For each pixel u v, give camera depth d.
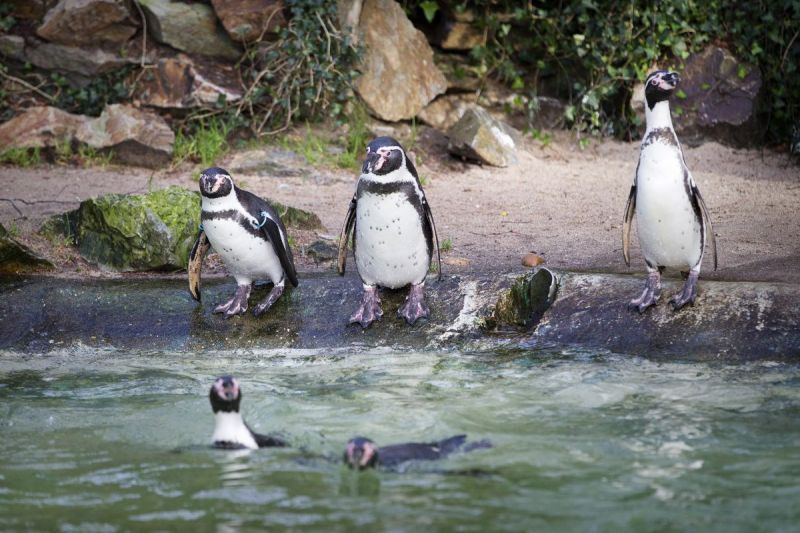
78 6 12.37
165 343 7.17
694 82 13.12
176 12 12.60
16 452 5.17
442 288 7.41
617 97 13.69
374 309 7.14
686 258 6.66
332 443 5.21
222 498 4.50
